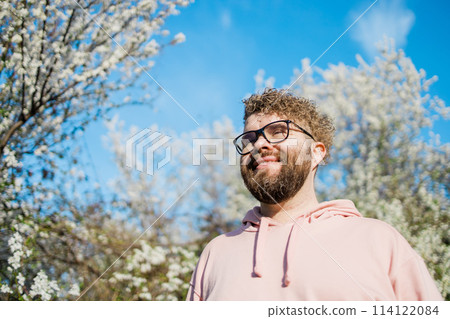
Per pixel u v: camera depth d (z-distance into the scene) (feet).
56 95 7.04
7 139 6.80
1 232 6.95
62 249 7.55
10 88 6.79
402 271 2.48
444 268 4.37
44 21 6.88
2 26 6.64
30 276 7.00
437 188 4.73
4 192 6.92
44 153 7.38
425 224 4.61
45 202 7.46
